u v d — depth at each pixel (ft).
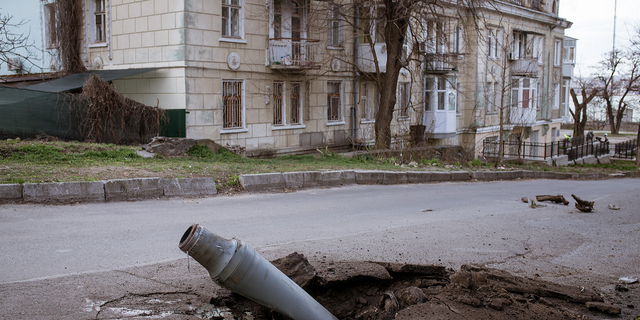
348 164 54.44
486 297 14.58
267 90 63.31
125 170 33.96
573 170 91.81
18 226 21.36
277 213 28.86
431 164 65.87
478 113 103.14
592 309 14.97
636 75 139.54
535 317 13.69
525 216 32.27
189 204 29.89
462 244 23.29
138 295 14.25
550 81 131.64
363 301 14.83
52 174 29.78
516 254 22.07
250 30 60.23
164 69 55.21
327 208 31.68
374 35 76.28
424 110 91.81
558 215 33.35
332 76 73.10
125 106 50.37
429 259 20.22
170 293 14.61
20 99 46.91
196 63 54.60
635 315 14.92
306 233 23.88
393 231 25.39
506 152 113.80
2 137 46.62
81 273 15.75
